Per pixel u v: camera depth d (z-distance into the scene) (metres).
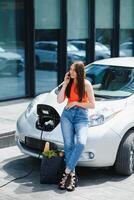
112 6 16.08
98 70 8.65
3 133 9.08
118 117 7.30
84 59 15.21
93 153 6.97
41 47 13.72
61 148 7.10
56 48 14.22
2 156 8.49
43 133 7.26
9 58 13.05
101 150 7.01
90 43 15.26
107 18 15.93
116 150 7.17
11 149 8.98
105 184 7.14
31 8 13.20
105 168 7.79
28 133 7.46
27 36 13.36
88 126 6.99
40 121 7.38
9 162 8.13
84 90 6.89
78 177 7.41
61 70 14.37
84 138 6.77
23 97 13.42
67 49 14.45
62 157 6.96
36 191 6.77
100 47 15.73
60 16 14.19
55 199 6.49
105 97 7.89
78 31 14.85
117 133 7.12
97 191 6.86
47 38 13.87
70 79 6.99
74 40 14.74
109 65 8.70
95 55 15.53
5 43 12.94
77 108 6.87
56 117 7.28
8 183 7.09
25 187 6.93
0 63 12.86
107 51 16.05
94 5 15.15
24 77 13.46
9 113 11.18
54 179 7.00
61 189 6.82
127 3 16.69
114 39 16.28
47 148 7.01
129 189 6.98
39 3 13.49
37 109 7.46
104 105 7.43
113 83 8.29
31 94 13.55
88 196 6.64
